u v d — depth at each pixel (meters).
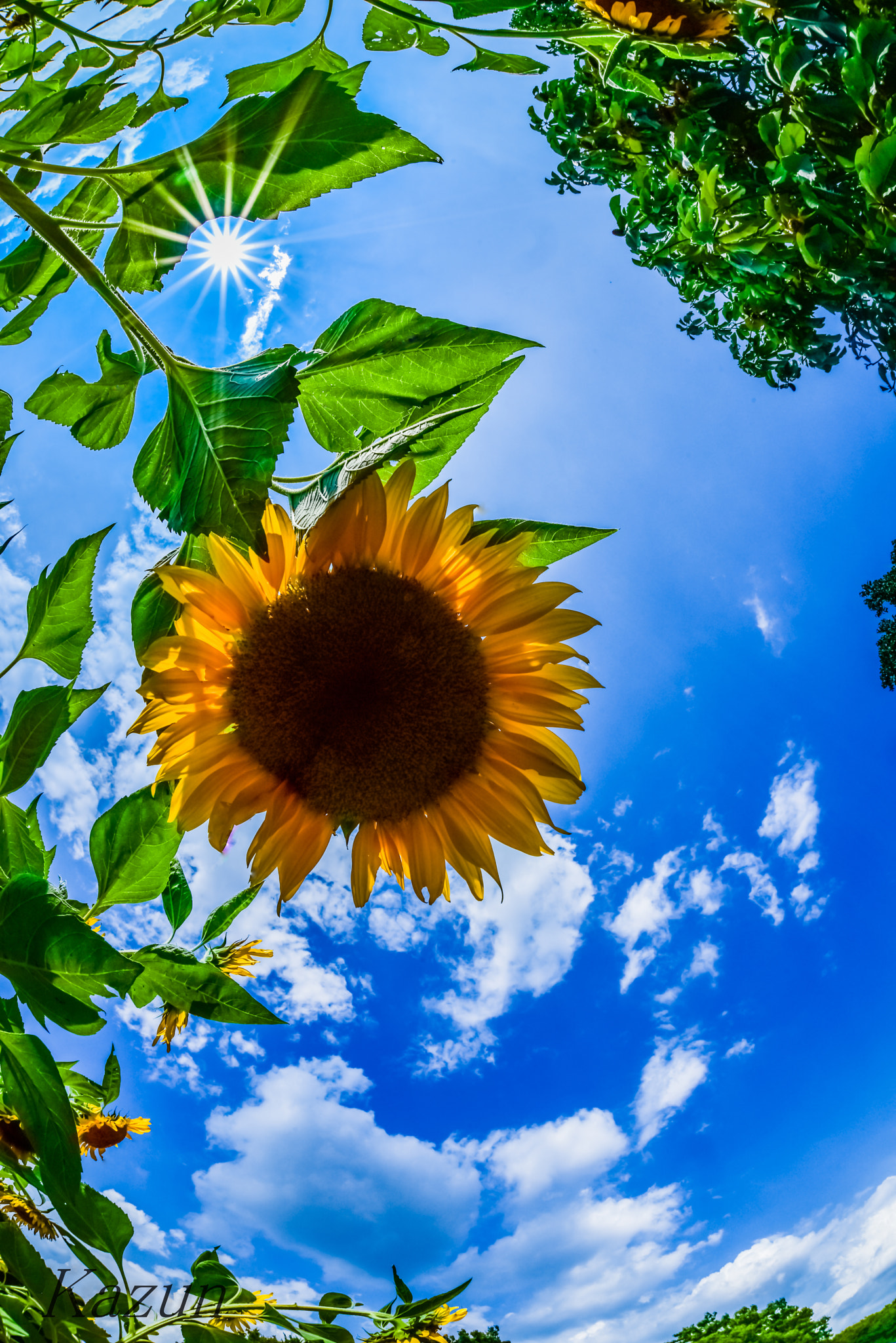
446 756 0.44
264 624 0.40
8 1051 0.32
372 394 0.39
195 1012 0.37
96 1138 0.50
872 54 0.87
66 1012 0.31
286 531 0.39
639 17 0.66
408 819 0.46
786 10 0.91
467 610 0.43
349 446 0.40
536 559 0.44
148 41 0.40
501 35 0.48
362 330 0.39
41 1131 0.32
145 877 0.40
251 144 0.33
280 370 0.35
